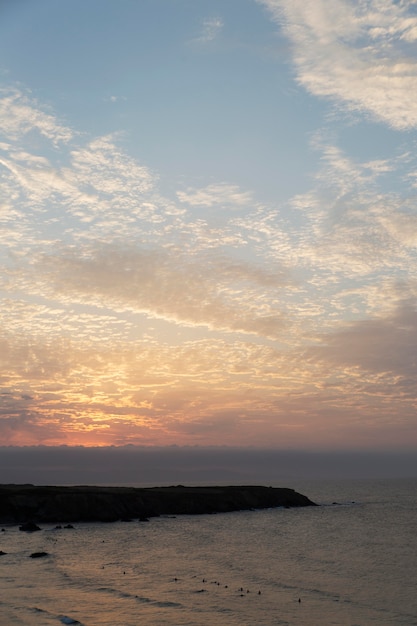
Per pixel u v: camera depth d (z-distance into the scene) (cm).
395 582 5053
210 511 13375
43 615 3853
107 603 4203
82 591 4622
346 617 3834
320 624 3653
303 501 16125
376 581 5103
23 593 4547
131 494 12875
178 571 5631
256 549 7362
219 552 7062
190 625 3622
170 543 7969
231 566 5956
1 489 12325
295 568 5825
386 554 6875
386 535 8969
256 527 10212
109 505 11725
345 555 6800
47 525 10500
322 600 4334
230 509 13825
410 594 4553
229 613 3925
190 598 4378
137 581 5075
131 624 3641
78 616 3841
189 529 9862
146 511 12338
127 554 6856
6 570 5619
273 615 3878
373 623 3678
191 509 13175
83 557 6569
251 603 4222
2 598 4375
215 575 5403
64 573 5456
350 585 4919
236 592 4600
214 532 9388
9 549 7250
